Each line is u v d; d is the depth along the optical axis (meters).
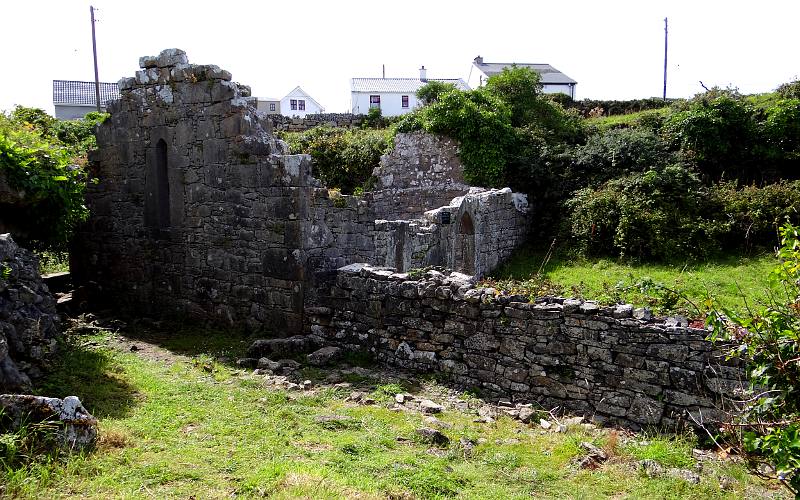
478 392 7.61
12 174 8.50
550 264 16.73
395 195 20.89
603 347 6.82
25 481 3.97
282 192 9.92
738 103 18.91
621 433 6.45
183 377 7.42
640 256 15.65
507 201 17.61
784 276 3.94
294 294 9.84
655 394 6.49
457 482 4.88
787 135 18.27
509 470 5.31
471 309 7.76
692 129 18.64
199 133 11.05
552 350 7.14
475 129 19.91
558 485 5.06
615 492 4.95
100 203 13.07
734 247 15.62
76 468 4.33
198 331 10.75
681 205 16.28
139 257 12.43
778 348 3.66
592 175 18.42
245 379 7.51
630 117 23.73
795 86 20.30
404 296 8.39
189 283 11.59
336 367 8.46
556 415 6.94
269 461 4.86
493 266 16.84
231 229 10.77
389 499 4.38
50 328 6.68
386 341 8.62
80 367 6.82
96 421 4.98
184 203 11.52
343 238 10.78
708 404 6.20
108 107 12.69
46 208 9.30
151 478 4.37
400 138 21.06
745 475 5.27
